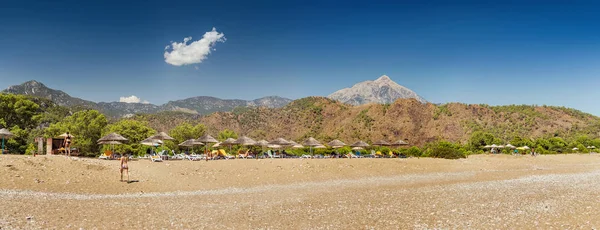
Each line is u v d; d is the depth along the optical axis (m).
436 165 47.16
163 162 39.03
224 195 24.47
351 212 19.16
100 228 15.06
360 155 66.75
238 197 23.73
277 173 34.84
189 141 54.53
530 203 22.02
